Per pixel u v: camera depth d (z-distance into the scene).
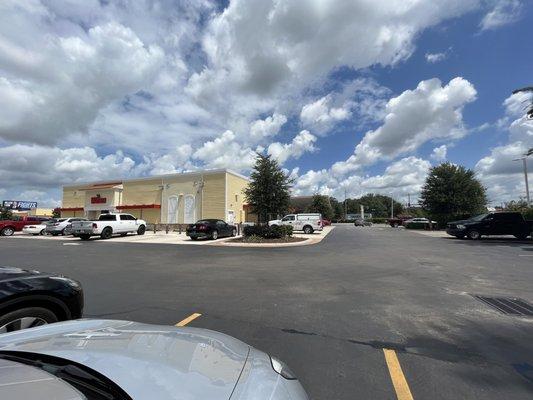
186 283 8.69
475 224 23.05
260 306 6.45
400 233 32.41
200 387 1.68
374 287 8.09
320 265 11.67
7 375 1.58
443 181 37.19
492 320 5.56
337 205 104.62
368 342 4.61
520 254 14.40
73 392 1.46
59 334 2.39
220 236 25.25
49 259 13.77
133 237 27.11
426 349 4.36
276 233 23.19
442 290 7.75
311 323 5.43
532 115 20.14
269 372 2.06
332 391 3.31
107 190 39.84
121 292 7.68
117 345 2.13
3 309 3.26
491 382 3.50
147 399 1.54
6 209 51.12
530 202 35.81
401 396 3.22
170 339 2.31
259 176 23.31
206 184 35.09
